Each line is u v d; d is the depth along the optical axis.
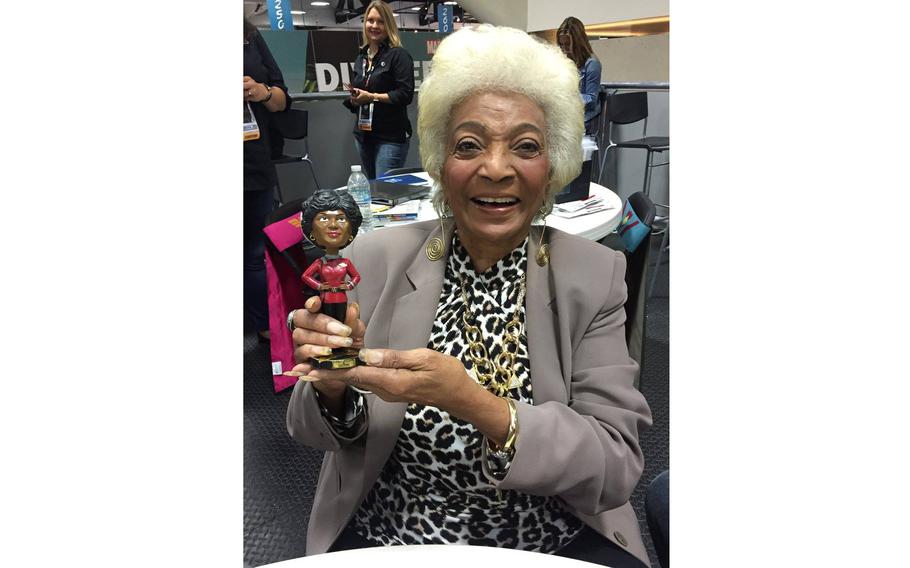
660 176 5.16
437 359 0.82
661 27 6.02
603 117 4.94
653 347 3.11
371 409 0.97
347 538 1.07
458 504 1.00
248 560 1.83
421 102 0.98
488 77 0.91
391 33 3.97
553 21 6.69
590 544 1.03
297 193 4.77
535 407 0.89
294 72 4.88
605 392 0.97
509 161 0.91
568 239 1.05
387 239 1.07
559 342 1.01
